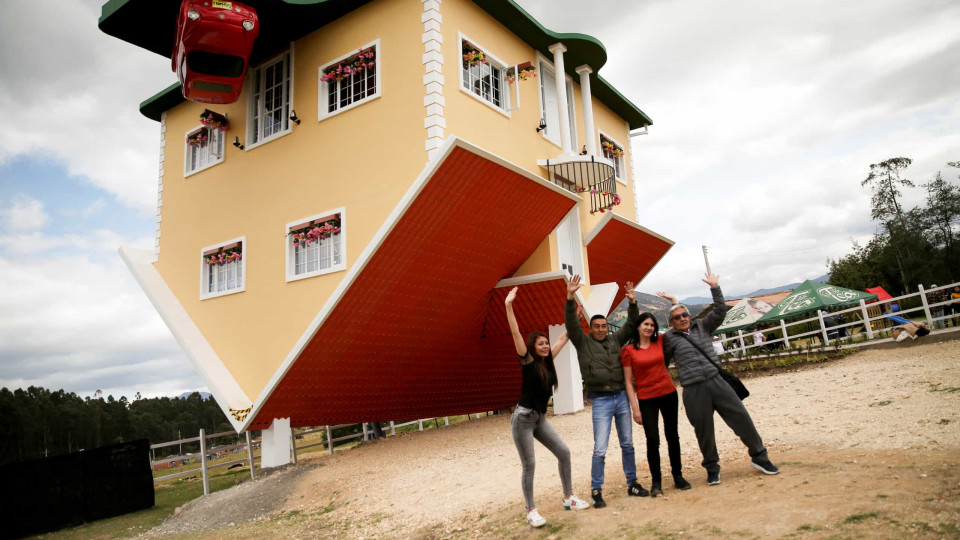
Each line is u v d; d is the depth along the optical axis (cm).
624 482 633
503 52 1262
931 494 405
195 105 1466
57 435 6669
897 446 574
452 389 1432
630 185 1862
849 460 549
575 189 1455
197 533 856
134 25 1227
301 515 820
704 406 543
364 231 1062
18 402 6338
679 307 571
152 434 8100
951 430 590
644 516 482
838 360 1442
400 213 929
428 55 1040
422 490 798
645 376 556
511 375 1504
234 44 1069
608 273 1719
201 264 1362
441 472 884
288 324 1160
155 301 1376
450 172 930
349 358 1111
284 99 1264
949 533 336
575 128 1534
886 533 353
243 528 824
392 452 1128
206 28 1026
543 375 522
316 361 1068
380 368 1191
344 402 1226
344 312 1018
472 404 1565
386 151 1060
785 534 382
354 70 1149
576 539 462
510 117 1240
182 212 1439
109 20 1202
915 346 1415
